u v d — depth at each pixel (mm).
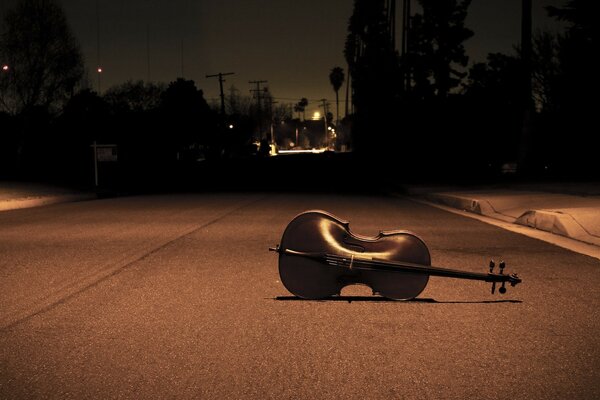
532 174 26594
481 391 4469
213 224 14570
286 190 28547
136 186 32469
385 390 4484
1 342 5609
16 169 34375
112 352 5320
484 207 17156
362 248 6801
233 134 88875
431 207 19375
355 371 4852
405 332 5848
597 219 12539
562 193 18734
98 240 11961
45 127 35250
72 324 6176
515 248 10883
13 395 4434
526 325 6074
